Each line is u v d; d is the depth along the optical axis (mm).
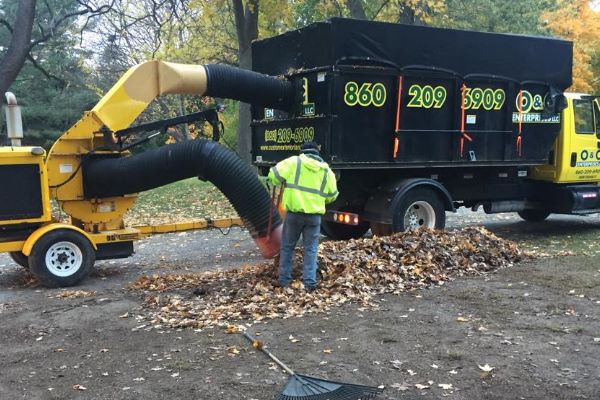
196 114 8719
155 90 8508
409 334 5602
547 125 11320
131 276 8711
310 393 4281
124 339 5641
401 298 6824
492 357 4988
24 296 7535
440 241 8438
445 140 10172
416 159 9914
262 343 5379
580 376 4578
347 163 9289
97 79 36469
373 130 9484
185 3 20828
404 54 9570
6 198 7797
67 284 8016
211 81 8859
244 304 6555
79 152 8336
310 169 6914
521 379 4539
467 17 26172
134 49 29125
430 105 9938
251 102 9531
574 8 27422
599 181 12438
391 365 4855
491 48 10430
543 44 11039
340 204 10445
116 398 4348
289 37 9906
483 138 10586
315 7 21078
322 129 9234
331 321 6012
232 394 4352
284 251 7074
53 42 29094
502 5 26156
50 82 35812
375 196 10172
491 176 11516
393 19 21734
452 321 5977
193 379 4641
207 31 25922
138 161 8172
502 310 6320
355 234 11672
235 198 8070
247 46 19844
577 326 5750
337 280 7094
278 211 8008
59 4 31266
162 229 9234
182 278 7961
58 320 6340
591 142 12148
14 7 34562
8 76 18469
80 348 5449
